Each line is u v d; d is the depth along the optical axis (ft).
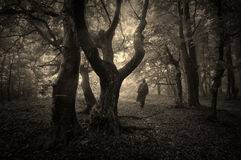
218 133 19.10
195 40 35.60
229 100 53.83
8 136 15.40
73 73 15.74
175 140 16.34
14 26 25.67
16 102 39.75
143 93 35.88
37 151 12.71
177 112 30.45
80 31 13.88
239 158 13.03
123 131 17.92
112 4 30.89
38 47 31.53
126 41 34.94
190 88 37.01
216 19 22.91
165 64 38.01
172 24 39.78
